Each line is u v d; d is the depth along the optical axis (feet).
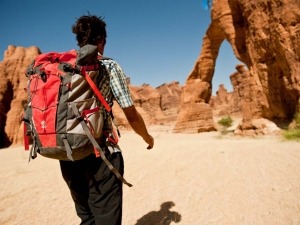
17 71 136.67
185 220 10.12
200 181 14.69
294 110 39.68
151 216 10.80
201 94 91.09
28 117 5.99
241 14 55.42
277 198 11.18
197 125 89.97
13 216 12.17
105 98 6.24
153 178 16.25
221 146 26.35
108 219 6.22
